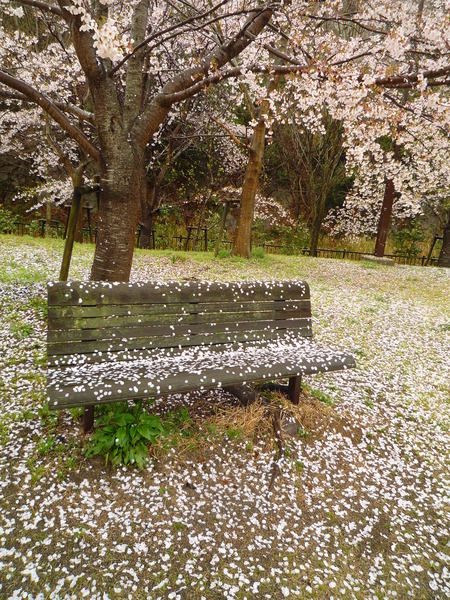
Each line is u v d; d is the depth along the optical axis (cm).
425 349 526
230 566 195
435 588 197
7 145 1480
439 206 1675
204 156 1720
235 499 239
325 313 644
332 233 1814
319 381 402
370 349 509
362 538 223
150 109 398
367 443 312
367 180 1449
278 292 356
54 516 209
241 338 333
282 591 186
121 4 845
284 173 1822
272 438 293
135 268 852
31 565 182
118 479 240
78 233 1376
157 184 1388
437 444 320
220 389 356
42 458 247
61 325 263
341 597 187
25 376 340
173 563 193
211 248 1473
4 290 563
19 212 1605
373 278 1013
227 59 393
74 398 219
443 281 1038
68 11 338
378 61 461
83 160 455
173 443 272
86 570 184
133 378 245
